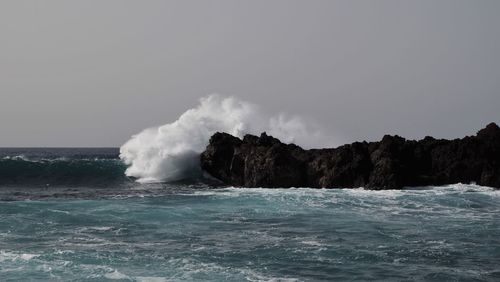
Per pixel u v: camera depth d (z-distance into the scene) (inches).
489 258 1011.9
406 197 1770.4
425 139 2352.4
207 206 1571.1
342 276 894.4
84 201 1654.8
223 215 1430.9
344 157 2066.9
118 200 1694.1
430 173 2175.2
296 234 1203.9
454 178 2128.4
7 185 2309.3
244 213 1464.1
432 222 1363.2
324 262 973.2
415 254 1033.5
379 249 1067.9
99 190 2098.9
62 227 1246.9
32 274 870.4
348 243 1117.1
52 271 888.3
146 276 877.2
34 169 2591.0
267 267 938.1
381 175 1993.1
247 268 931.3
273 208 1547.7
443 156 2177.7
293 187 2092.8
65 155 5816.9
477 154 2150.6
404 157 2175.2
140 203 1622.8
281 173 2096.5
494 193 1881.2
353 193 1859.0
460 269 940.6
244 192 1899.6
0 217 1336.1
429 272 920.9
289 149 2253.9
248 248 1067.3
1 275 860.6
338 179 2039.9
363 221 1369.3
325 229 1262.3
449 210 1555.1
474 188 2026.3
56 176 2507.4
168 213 1445.6
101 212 1439.5
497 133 2282.2
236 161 2241.6
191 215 1425.9
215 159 2327.8
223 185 2263.8
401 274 909.2
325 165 2078.0
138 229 1242.0
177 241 1125.7
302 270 924.0
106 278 858.8
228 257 998.4
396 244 1111.6
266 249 1059.9
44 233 1181.7
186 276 880.9
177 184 2317.9
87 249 1041.5
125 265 936.3
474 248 1084.5
